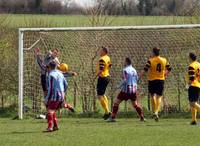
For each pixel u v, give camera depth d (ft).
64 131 114.01
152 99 134.10
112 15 179.83
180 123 129.80
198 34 150.82
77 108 153.89
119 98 133.39
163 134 109.29
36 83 150.71
